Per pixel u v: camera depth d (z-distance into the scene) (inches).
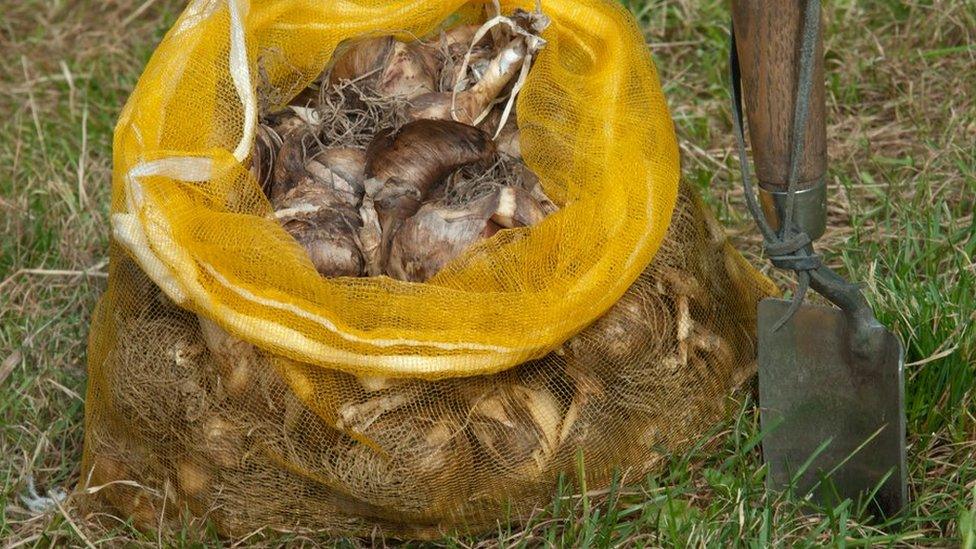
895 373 48.2
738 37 46.3
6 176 65.4
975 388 52.1
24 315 59.6
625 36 51.9
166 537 51.8
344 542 51.3
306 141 52.7
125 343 50.6
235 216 48.6
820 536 49.9
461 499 49.9
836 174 62.0
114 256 52.0
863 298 48.2
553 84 51.2
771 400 50.4
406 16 53.4
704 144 64.1
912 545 49.5
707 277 52.0
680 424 51.5
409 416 48.7
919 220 58.6
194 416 49.9
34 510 53.4
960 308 53.6
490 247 48.8
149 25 75.5
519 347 48.1
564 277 48.4
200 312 48.6
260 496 50.8
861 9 68.2
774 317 49.5
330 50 53.5
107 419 51.9
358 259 50.1
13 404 56.1
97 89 71.1
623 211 49.1
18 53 74.2
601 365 49.8
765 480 51.1
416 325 47.9
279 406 49.3
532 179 51.5
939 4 67.2
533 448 49.4
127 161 50.0
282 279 48.1
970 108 63.8
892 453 49.1
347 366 48.0
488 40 54.4
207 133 50.9
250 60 51.9
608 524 50.0
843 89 65.8
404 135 51.2
